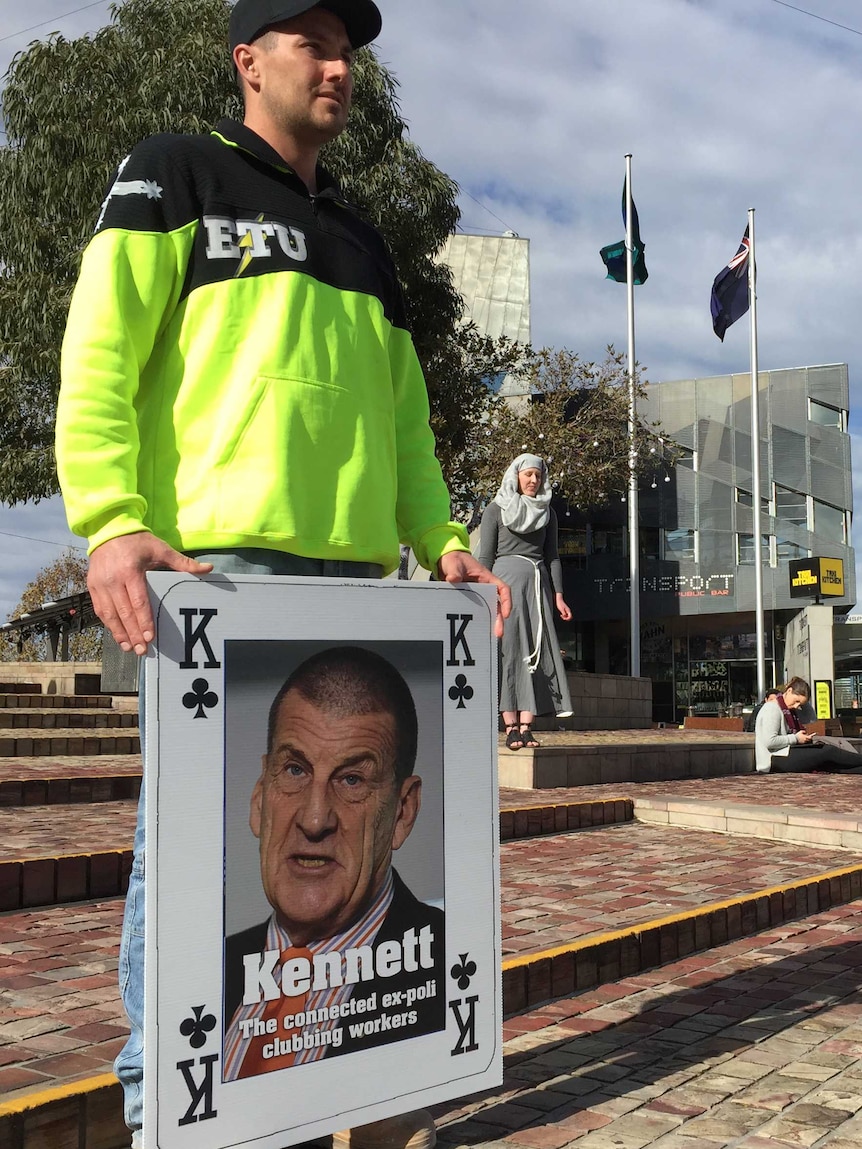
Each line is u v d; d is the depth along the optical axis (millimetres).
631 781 9922
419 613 2258
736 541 43094
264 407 2059
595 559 44344
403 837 2203
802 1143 2529
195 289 2076
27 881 4348
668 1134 2572
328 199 2268
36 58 19609
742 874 5668
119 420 1964
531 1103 2762
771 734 11914
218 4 20609
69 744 10266
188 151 2113
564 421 27781
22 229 19953
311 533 2105
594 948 3873
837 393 42875
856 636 43688
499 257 41750
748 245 35688
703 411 43750
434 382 23859
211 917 1931
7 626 26547
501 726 11094
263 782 2006
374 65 20797
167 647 1902
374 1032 2137
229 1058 1940
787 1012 3596
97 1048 2670
